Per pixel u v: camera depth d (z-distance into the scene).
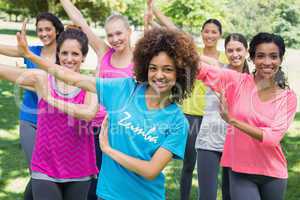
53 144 3.26
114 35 4.20
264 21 23.11
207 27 4.98
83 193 3.41
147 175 2.59
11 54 3.46
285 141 7.64
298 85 12.90
